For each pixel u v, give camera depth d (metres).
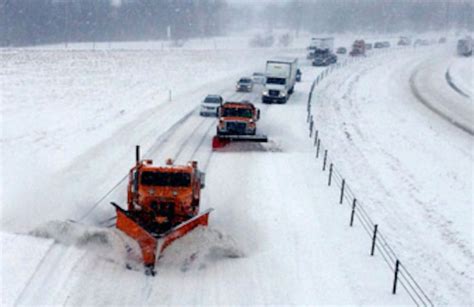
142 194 17.42
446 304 15.98
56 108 43.72
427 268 18.45
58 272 15.25
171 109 46.31
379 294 15.89
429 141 39.59
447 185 28.97
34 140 32.03
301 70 86.44
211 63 94.44
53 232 17.50
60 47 118.62
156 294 14.65
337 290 15.86
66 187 23.45
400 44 153.62
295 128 40.75
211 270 16.38
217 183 25.50
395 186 28.27
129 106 46.97
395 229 21.88
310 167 29.91
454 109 54.19
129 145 32.00
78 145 31.38
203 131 37.62
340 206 23.69
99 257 16.41
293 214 22.05
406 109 53.03
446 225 22.92
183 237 16.81
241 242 18.72
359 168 31.25
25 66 70.94
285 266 17.14
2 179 24.08
